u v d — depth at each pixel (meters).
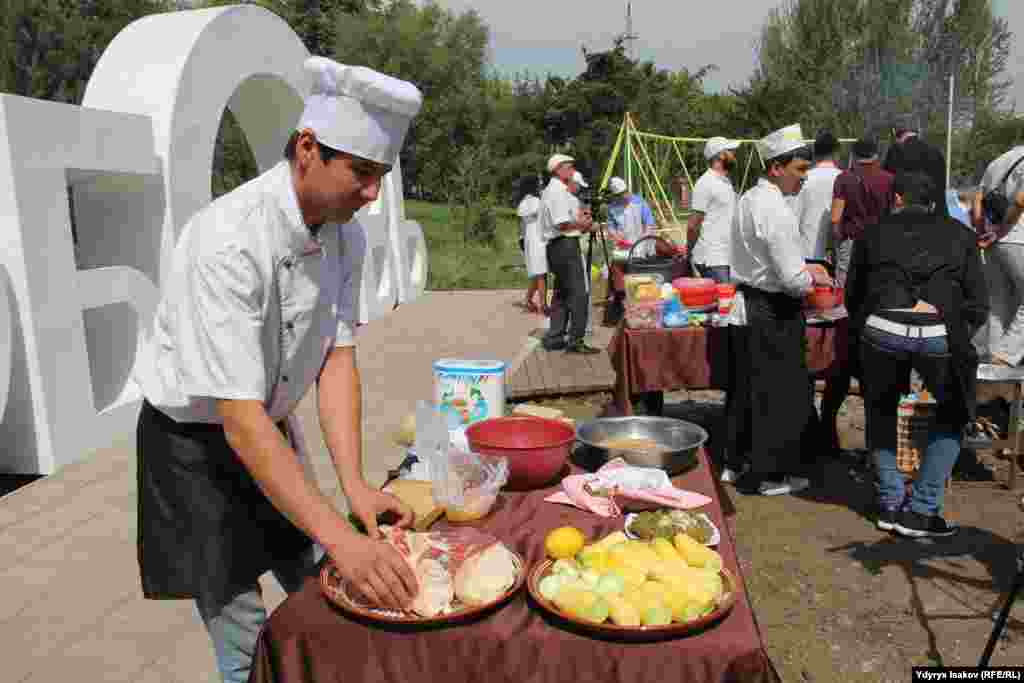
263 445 1.64
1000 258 5.76
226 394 1.63
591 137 31.22
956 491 4.70
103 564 3.82
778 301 4.29
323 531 1.60
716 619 1.56
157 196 6.04
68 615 3.37
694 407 6.59
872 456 4.21
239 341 1.64
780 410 4.43
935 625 3.29
